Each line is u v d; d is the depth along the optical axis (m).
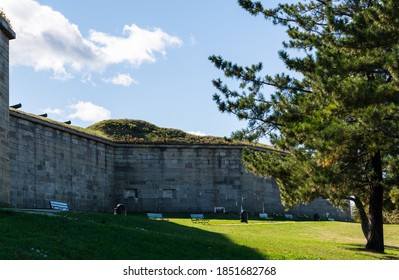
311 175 25.78
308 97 27.42
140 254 17.81
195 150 47.75
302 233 35.28
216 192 47.41
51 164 39.09
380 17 23.34
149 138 50.12
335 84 22.41
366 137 23.06
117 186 46.22
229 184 47.62
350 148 23.78
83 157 42.66
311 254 23.38
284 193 30.12
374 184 26.98
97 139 44.31
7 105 27.69
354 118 23.67
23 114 36.75
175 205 46.72
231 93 29.91
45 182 38.25
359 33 23.52
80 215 24.25
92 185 43.34
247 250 21.67
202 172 47.50
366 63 23.52
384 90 22.02
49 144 39.12
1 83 26.94
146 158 47.00
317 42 28.27
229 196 47.47
